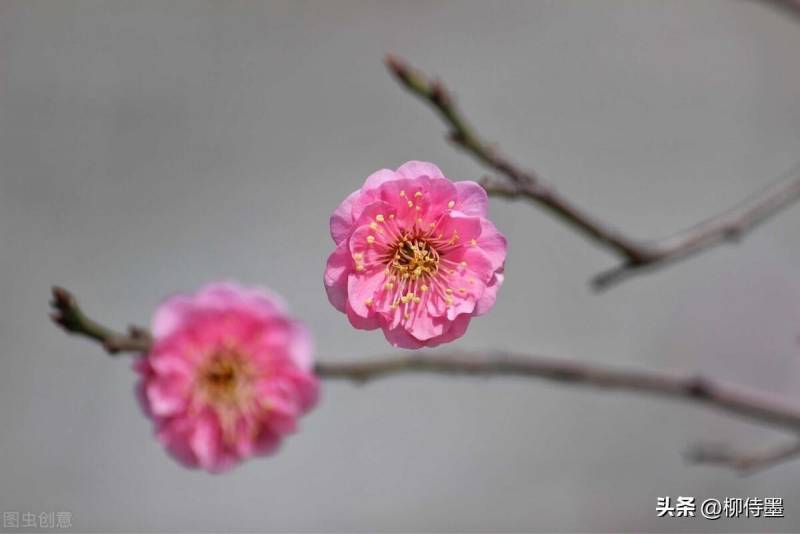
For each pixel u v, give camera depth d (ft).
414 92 1.24
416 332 1.25
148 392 1.23
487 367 1.29
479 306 1.26
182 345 1.23
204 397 1.24
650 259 1.30
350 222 1.25
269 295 1.24
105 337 1.22
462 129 1.25
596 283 1.32
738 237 1.33
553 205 1.27
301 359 1.24
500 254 1.26
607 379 1.32
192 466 1.24
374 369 1.26
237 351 1.24
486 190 1.26
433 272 1.26
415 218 1.25
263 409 1.24
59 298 1.21
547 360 1.31
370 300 1.25
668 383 1.33
